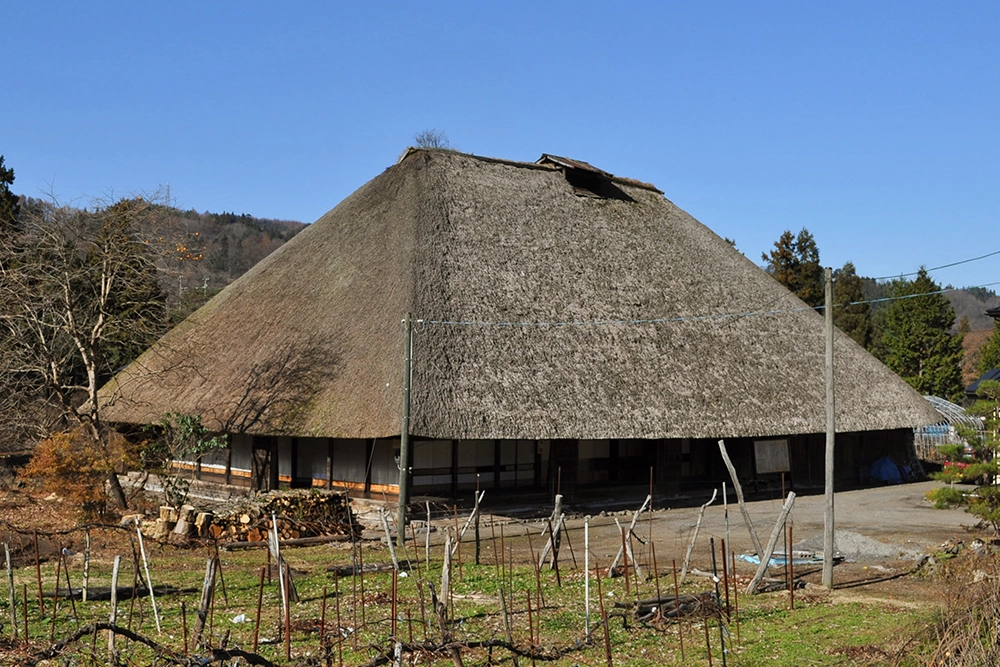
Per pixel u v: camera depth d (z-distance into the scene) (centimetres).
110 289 2933
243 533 2231
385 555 2077
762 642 1294
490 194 3681
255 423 2848
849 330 7788
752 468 3488
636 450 3481
